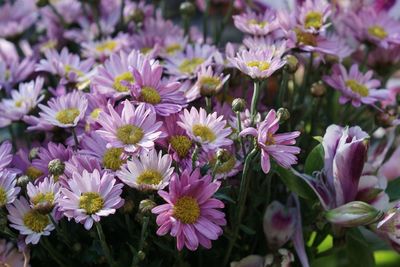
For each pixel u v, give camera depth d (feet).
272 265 2.52
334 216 2.46
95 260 2.41
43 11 3.31
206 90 2.48
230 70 2.69
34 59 2.98
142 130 2.34
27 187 2.33
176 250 2.40
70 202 2.27
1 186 2.37
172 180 2.24
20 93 2.70
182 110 2.47
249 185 2.55
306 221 2.65
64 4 3.29
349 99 2.71
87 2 3.15
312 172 2.54
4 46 3.26
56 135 2.56
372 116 2.86
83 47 3.11
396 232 2.45
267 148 2.27
